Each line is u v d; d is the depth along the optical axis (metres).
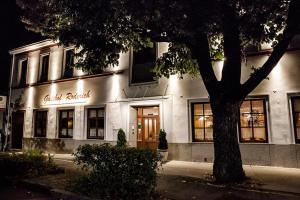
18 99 20.00
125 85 14.95
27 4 9.45
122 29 8.35
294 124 10.92
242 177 7.80
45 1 9.24
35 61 19.61
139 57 14.99
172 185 7.69
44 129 18.39
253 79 7.57
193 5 6.35
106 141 15.12
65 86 17.52
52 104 17.98
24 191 7.58
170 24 6.72
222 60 11.68
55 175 8.95
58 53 18.34
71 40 8.28
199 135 12.69
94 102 16.02
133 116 14.69
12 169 8.50
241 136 11.82
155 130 14.14
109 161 6.50
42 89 18.75
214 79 8.07
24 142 19.02
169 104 13.38
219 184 7.59
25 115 19.41
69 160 13.77
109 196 6.25
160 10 6.39
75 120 16.69
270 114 11.24
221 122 7.88
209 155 12.20
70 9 7.57
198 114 12.83
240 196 6.52
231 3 6.82
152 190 6.56
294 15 6.72
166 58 11.14
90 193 6.50
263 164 11.13
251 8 6.76
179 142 12.88
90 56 8.89
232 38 7.89
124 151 6.47
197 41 7.99
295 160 10.62
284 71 11.20
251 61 11.87
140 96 14.32
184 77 13.19
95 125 16.02
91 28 7.52
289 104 10.99
